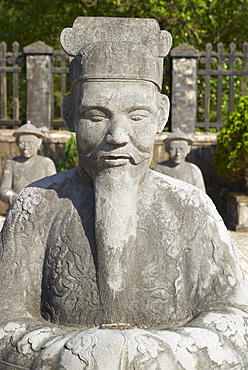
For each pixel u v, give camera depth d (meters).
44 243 2.00
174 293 1.92
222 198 9.72
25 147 7.31
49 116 9.83
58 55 9.95
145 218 1.98
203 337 1.72
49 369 1.62
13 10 16.22
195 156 9.70
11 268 1.96
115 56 1.88
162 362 1.61
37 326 1.81
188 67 9.69
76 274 1.91
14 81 10.13
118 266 1.86
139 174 1.97
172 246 1.96
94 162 1.92
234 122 8.68
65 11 14.85
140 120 1.91
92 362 1.59
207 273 1.98
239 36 14.84
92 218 1.98
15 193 7.28
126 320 1.86
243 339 1.79
